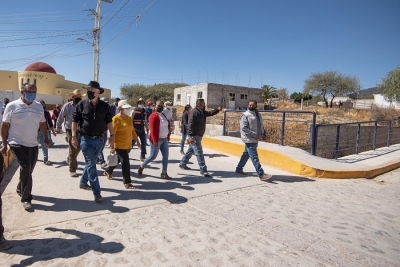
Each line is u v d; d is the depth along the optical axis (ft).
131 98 186.80
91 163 13.96
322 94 154.20
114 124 16.06
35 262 8.81
